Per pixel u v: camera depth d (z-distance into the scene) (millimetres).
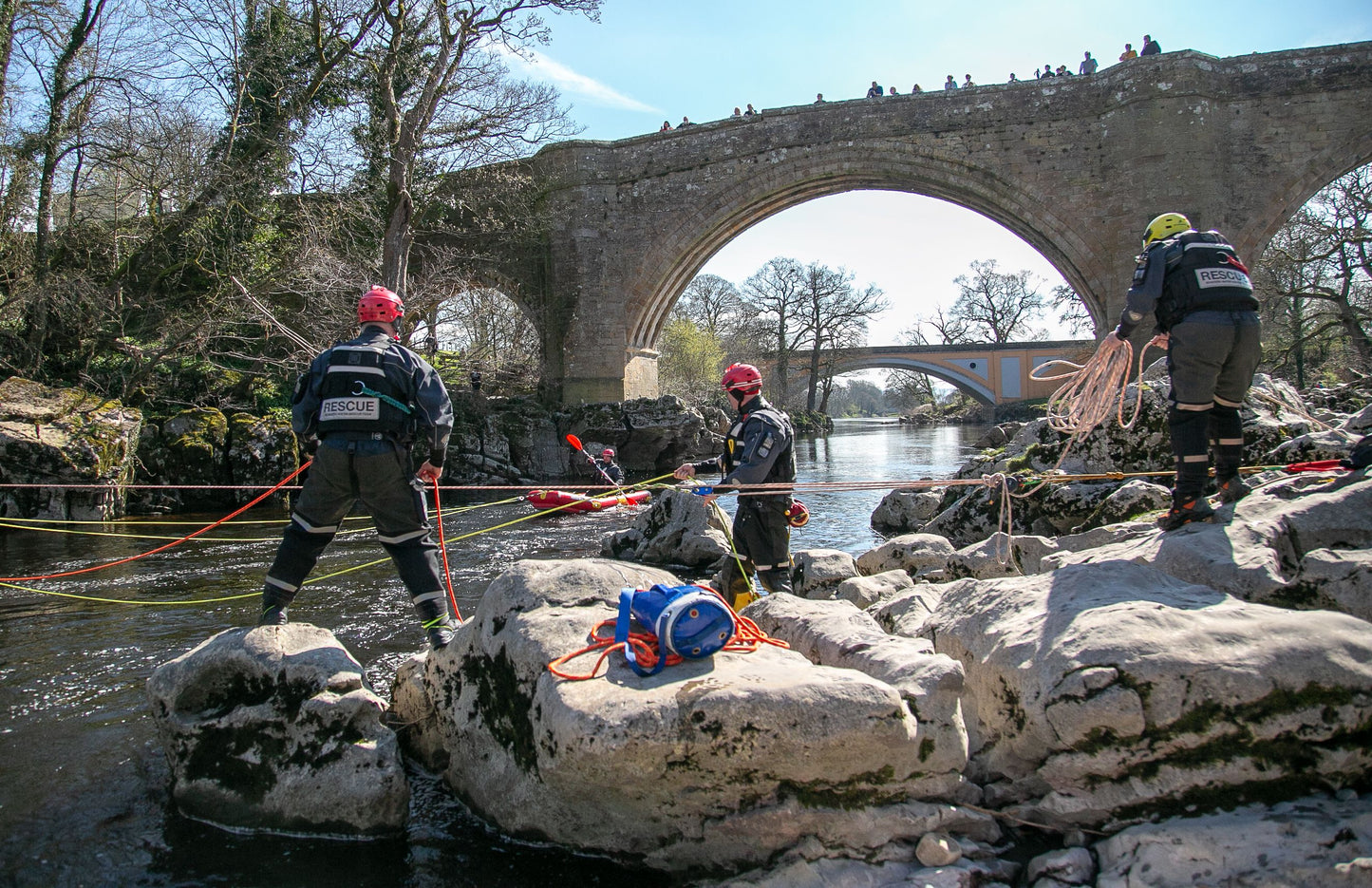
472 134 24016
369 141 23688
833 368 67500
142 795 3742
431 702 4008
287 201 23359
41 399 15594
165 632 6496
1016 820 3049
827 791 2900
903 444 40250
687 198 33156
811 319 62344
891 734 2812
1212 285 4152
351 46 22484
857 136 31375
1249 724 2713
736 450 5676
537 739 3025
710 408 40250
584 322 33750
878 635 3600
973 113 30234
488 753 3508
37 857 3240
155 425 17672
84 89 19609
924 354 68625
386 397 4078
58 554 10766
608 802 3035
